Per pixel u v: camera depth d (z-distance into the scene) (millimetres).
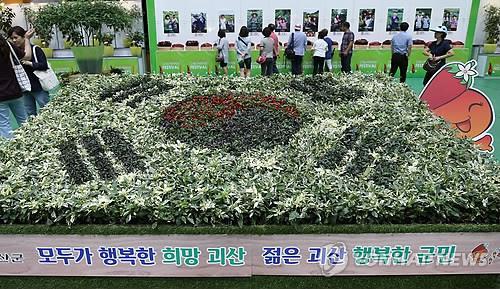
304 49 10406
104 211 3090
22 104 5648
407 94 5785
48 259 3123
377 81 6539
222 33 10188
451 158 3807
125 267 3143
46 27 8570
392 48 9305
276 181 3375
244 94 6012
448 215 3096
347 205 3072
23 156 4004
